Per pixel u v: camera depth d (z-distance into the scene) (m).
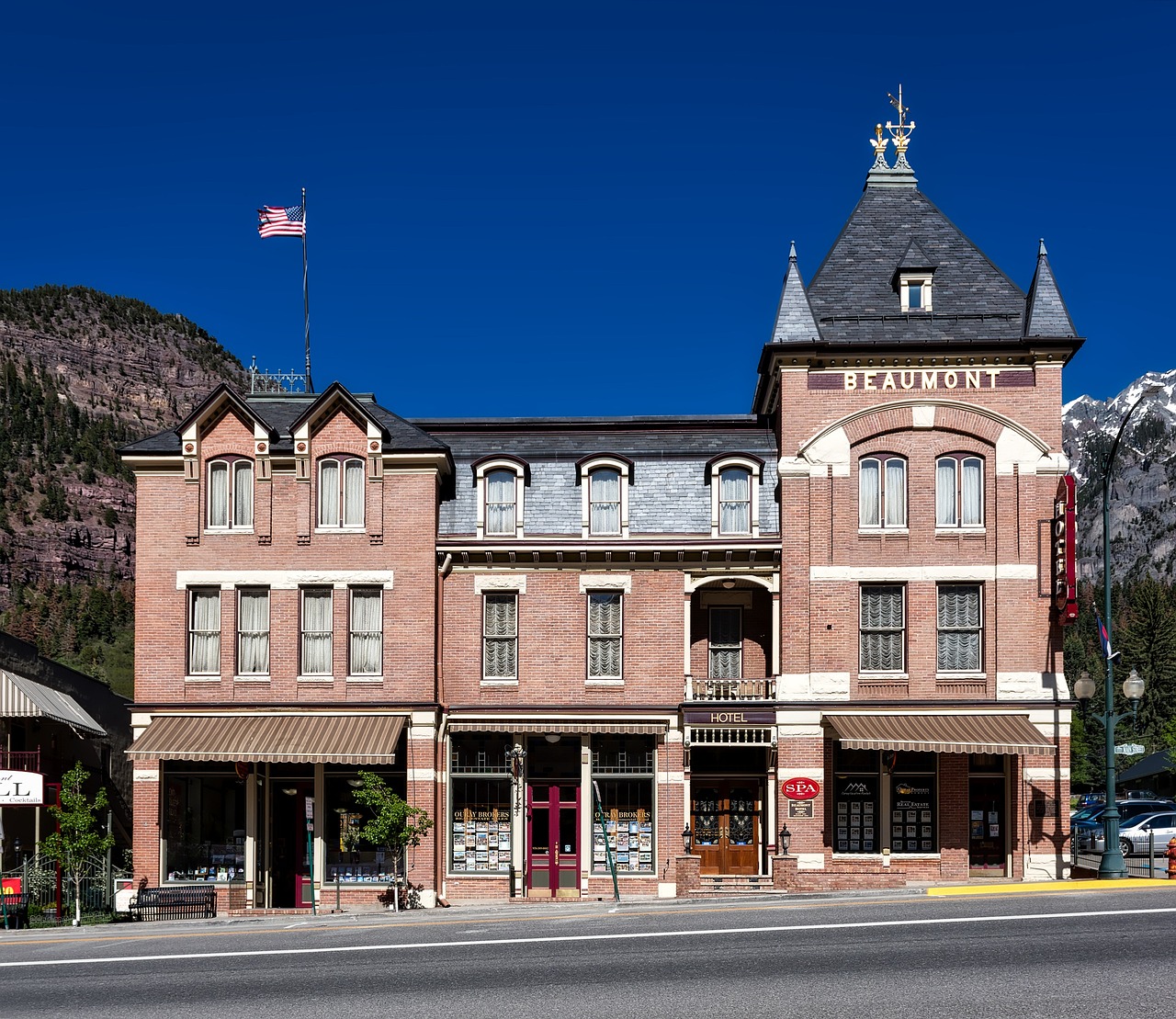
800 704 34.91
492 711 35.81
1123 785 99.69
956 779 34.84
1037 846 34.28
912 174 39.97
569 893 35.78
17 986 19.86
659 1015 16.34
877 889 30.14
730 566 36.16
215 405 36.50
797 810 34.59
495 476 37.25
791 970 18.81
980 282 37.12
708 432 38.56
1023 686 34.62
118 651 118.12
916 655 35.03
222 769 35.59
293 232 41.56
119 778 45.41
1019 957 19.23
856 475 35.69
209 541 36.25
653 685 36.03
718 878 35.62
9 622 152.25
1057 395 35.31
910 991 17.25
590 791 36.12
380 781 33.72
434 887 34.81
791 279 36.44
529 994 17.83
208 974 20.33
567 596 36.38
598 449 37.88
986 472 35.44
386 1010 17.16
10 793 34.12
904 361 35.69
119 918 33.66
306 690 35.66
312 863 35.12
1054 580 34.56
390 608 35.78
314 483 36.31
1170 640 122.06
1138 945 19.84
